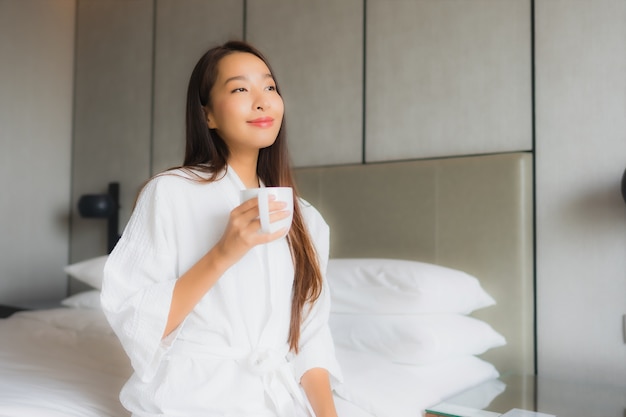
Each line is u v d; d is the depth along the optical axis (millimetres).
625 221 1888
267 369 1140
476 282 1983
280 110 1214
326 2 2582
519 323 2014
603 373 1911
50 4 3543
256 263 1186
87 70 3557
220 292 1145
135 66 3312
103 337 2061
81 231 3564
